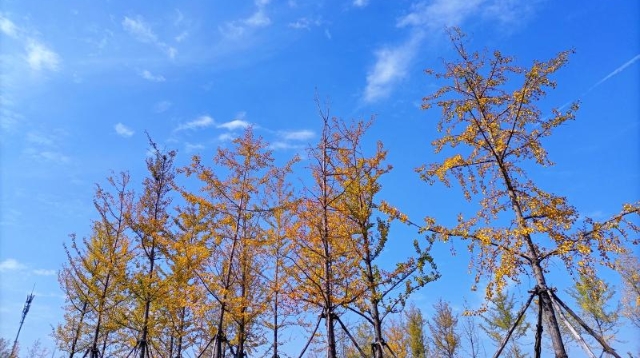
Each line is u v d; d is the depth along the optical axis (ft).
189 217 42.57
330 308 30.66
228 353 48.96
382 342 30.78
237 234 39.09
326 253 31.76
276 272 40.98
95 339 43.34
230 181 40.47
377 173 36.45
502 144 28.43
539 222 25.77
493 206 29.12
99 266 45.60
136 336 43.86
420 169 30.58
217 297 36.09
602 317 64.13
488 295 25.80
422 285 31.22
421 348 80.07
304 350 30.37
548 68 27.25
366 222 34.68
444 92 30.81
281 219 42.98
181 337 43.78
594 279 24.53
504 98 29.53
